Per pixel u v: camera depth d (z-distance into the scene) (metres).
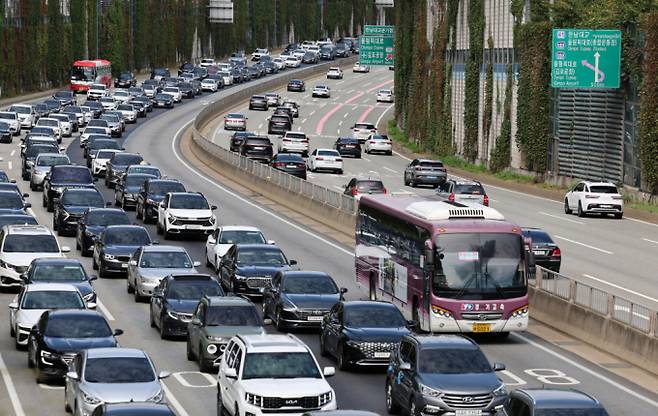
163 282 84.06
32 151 171.62
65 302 77.44
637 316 73.44
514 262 77.44
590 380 67.88
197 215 124.06
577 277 103.44
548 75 189.12
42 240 100.44
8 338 81.38
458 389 55.88
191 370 71.19
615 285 99.44
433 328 76.81
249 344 57.78
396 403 59.38
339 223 136.62
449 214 78.75
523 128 195.88
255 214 146.62
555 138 188.12
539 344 78.19
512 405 48.03
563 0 185.88
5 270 97.62
